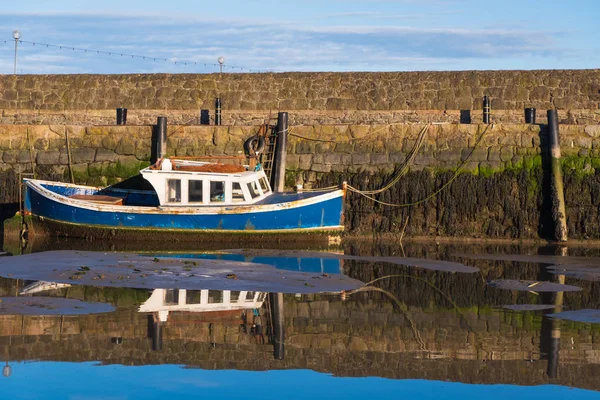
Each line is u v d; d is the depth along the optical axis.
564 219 24.98
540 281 18.03
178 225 23.50
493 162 25.70
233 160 26.66
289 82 28.97
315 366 11.45
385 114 28.58
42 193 24.16
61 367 11.04
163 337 12.54
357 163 26.31
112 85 29.69
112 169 27.20
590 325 13.79
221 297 15.45
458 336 13.05
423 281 17.91
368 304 15.30
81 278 16.75
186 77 29.41
